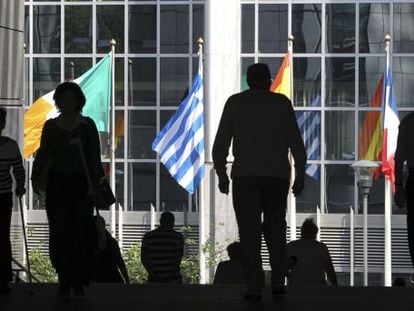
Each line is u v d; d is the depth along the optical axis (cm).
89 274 2195
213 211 7106
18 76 4134
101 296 2272
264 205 2106
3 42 4116
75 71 7462
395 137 6247
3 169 2325
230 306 2033
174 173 6325
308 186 7238
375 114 7225
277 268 2134
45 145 2148
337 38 7306
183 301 2159
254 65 2125
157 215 7244
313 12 7294
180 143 6331
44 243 7256
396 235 7194
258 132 2077
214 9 7256
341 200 7212
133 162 7306
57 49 7475
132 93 7375
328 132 7269
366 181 6012
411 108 7256
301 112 7294
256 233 2059
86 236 2164
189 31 7344
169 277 3319
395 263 7206
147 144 7331
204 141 7212
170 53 7362
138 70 7381
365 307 2036
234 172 2070
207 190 7138
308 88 7294
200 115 6338
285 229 2114
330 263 3020
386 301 2166
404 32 7281
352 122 7256
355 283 7162
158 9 7375
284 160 2081
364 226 6088
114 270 3241
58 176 2145
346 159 7244
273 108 2091
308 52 7300
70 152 2144
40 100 6191
